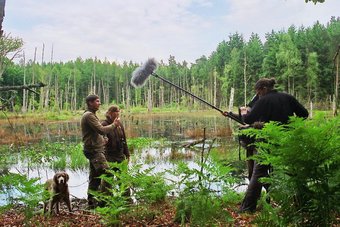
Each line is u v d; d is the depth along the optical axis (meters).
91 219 6.16
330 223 3.32
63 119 58.06
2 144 23.09
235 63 78.31
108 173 7.31
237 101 77.94
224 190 4.48
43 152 18.45
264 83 5.79
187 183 4.55
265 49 89.81
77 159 16.05
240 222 4.74
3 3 5.10
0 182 5.45
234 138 22.77
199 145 19.44
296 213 3.35
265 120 5.62
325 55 63.25
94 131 7.35
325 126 3.32
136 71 7.39
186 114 70.81
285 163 3.41
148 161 15.52
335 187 3.30
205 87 97.44
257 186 5.46
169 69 115.44
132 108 97.19
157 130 33.34
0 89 5.21
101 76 116.00
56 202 7.18
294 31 86.81
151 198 5.70
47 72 97.25
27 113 68.19
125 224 5.14
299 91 66.00
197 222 4.22
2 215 6.53
